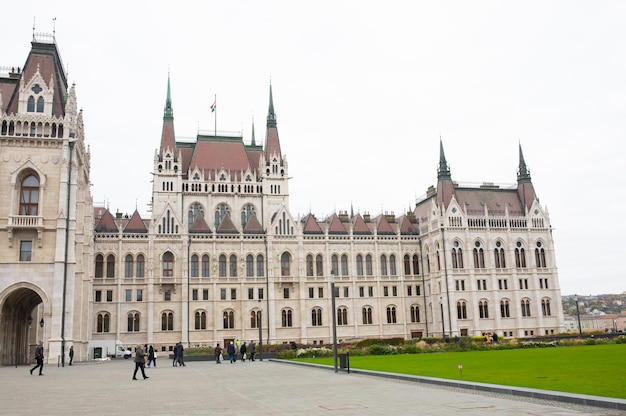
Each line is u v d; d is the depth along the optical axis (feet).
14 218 217.77
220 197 396.57
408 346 240.32
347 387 107.65
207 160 404.77
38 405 89.86
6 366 210.18
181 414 77.56
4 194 220.64
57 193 225.15
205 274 351.25
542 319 387.14
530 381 101.40
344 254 380.37
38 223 218.59
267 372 159.12
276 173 410.93
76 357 245.24
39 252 219.00
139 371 176.76
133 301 333.42
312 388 108.06
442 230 376.27
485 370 128.67
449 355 205.67
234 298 352.08
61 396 103.04
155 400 95.04
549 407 75.10
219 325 345.51
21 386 124.36
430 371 131.03
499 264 390.01
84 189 266.16
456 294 371.97
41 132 228.22
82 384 129.08
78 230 253.85
